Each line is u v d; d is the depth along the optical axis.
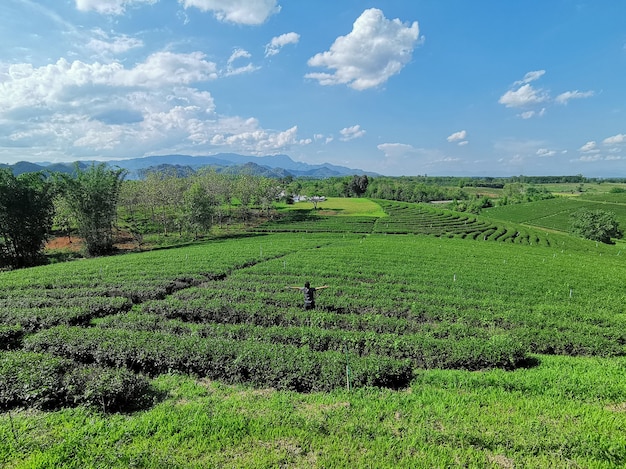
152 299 28.42
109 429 10.72
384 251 50.34
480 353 16.19
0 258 56.50
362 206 139.00
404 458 9.14
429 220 104.62
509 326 22.20
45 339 17.34
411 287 30.77
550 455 9.27
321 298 26.16
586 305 26.70
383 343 17.47
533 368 15.75
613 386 13.05
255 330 19.41
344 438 10.04
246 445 9.83
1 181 55.06
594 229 98.12
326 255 46.28
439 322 23.44
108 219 66.44
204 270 37.16
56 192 62.56
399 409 11.83
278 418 11.15
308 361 14.73
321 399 12.91
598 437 9.76
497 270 38.59
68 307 24.48
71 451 9.44
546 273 37.72
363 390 13.42
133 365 16.16
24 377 12.74
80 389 12.75
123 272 36.50
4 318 21.98
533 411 11.53
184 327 20.39
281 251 50.19
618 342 19.59
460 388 13.80
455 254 48.91
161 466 8.95
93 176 64.50
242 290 28.95
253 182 114.25
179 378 15.23
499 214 149.62
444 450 9.43
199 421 10.97
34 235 58.91
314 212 124.31
